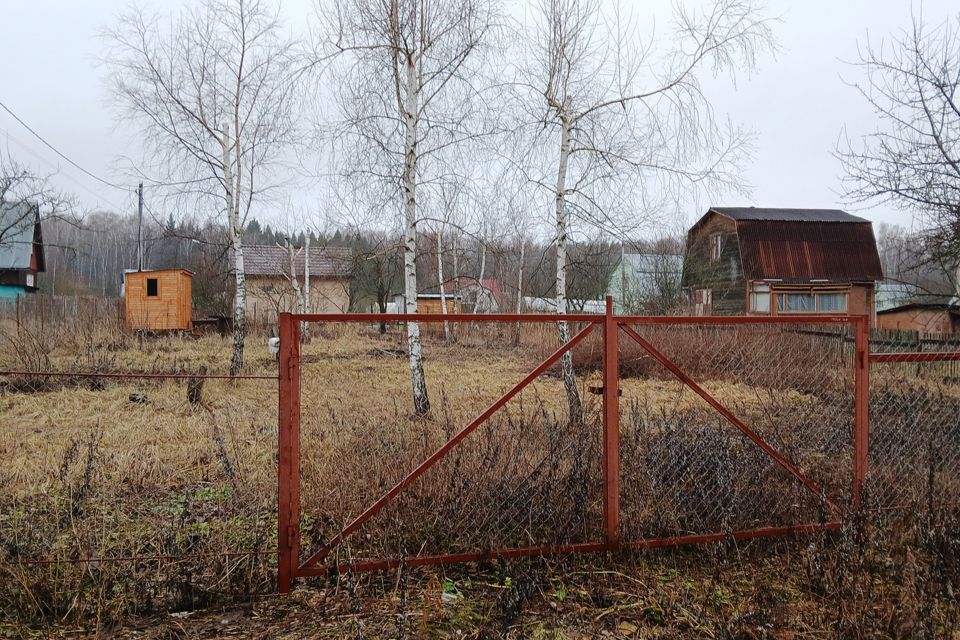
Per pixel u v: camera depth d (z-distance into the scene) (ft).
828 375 14.11
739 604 9.95
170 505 14.17
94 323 47.93
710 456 13.20
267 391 30.27
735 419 12.33
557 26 26.68
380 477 12.51
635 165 26.11
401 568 9.84
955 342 42.50
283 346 10.06
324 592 10.12
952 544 10.90
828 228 85.20
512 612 9.14
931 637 8.48
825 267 83.76
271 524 12.84
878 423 14.67
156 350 45.73
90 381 30.60
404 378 19.80
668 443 13.47
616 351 11.42
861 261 84.38
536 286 59.47
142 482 15.60
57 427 22.30
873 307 84.53
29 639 8.87
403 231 29.07
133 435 20.84
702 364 15.72
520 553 11.11
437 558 10.66
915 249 32.71
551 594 10.18
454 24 25.82
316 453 13.85
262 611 9.65
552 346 15.51
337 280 98.22
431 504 12.16
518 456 12.62
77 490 14.39
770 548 12.10
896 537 12.09
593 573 10.89
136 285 62.54
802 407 14.12
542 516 11.98
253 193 39.14
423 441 13.26
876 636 8.82
